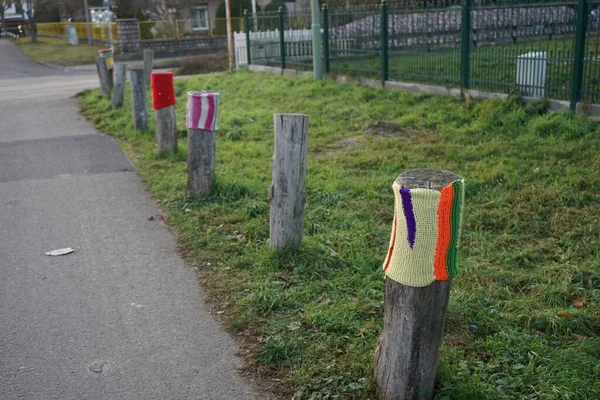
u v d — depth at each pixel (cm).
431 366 324
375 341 393
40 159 924
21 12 5131
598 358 373
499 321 414
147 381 378
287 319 431
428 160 793
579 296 449
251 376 378
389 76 1289
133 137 1028
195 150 676
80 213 682
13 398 363
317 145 913
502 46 1020
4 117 1339
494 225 583
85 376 384
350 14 1373
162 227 633
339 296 458
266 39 1809
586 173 679
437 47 1155
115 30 3538
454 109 1038
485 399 332
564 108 905
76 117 1301
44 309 470
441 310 316
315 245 531
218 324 441
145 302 477
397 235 310
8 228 645
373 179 724
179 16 4106
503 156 777
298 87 1422
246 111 1181
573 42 892
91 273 531
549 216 590
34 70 2884
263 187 711
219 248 558
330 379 360
